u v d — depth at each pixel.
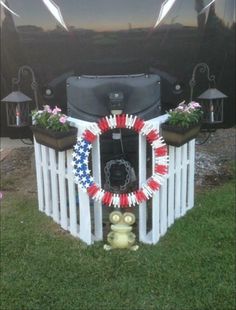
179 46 2.22
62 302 1.75
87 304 1.74
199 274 1.88
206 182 2.75
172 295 1.78
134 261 1.98
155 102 2.24
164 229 2.18
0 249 2.08
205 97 2.24
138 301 1.76
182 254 2.01
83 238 2.14
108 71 2.25
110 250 2.07
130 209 2.33
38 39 2.23
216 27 2.23
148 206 2.32
